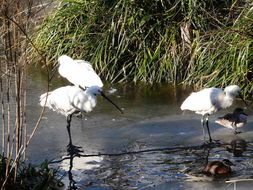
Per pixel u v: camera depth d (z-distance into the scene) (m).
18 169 6.71
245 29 10.12
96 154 7.63
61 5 12.40
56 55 11.88
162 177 6.79
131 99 10.30
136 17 11.34
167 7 11.64
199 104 8.41
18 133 5.94
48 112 9.45
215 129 8.80
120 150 7.80
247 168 7.07
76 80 8.93
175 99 10.27
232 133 8.59
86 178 6.77
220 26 11.26
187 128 8.80
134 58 11.60
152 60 11.23
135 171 7.00
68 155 7.55
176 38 11.34
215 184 6.54
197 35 10.77
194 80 10.84
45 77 11.63
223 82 9.99
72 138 8.25
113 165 7.22
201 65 10.49
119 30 11.47
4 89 10.37
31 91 10.56
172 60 11.16
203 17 11.36
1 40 6.05
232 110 9.67
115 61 11.20
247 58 9.84
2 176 6.27
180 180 6.69
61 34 11.98
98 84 8.53
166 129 8.73
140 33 11.37
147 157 7.53
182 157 7.54
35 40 12.12
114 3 11.55
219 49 10.26
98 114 9.47
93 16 11.60
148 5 11.55
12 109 9.33
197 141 8.22
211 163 6.98
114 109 9.73
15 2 5.57
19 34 5.80
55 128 8.67
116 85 11.15
